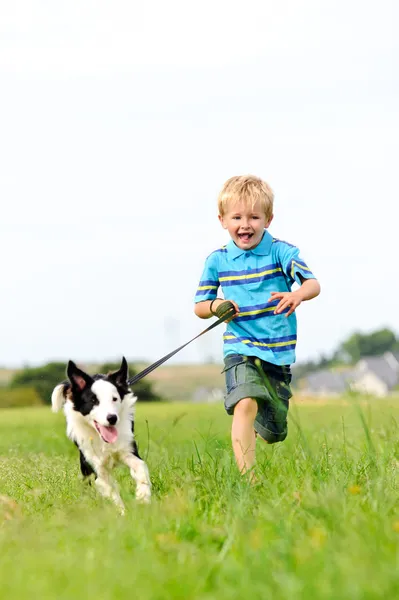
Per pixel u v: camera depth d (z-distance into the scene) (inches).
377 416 616.1
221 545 201.2
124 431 313.0
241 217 312.0
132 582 160.2
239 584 159.3
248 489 247.0
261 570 165.3
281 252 312.3
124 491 263.7
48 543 200.1
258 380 307.4
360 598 145.4
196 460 352.2
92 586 157.1
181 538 205.6
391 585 149.9
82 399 316.5
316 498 220.2
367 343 4005.9
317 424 565.9
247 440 301.3
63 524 221.3
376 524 194.2
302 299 294.5
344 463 303.4
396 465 294.2
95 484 304.8
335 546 178.9
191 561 178.9
